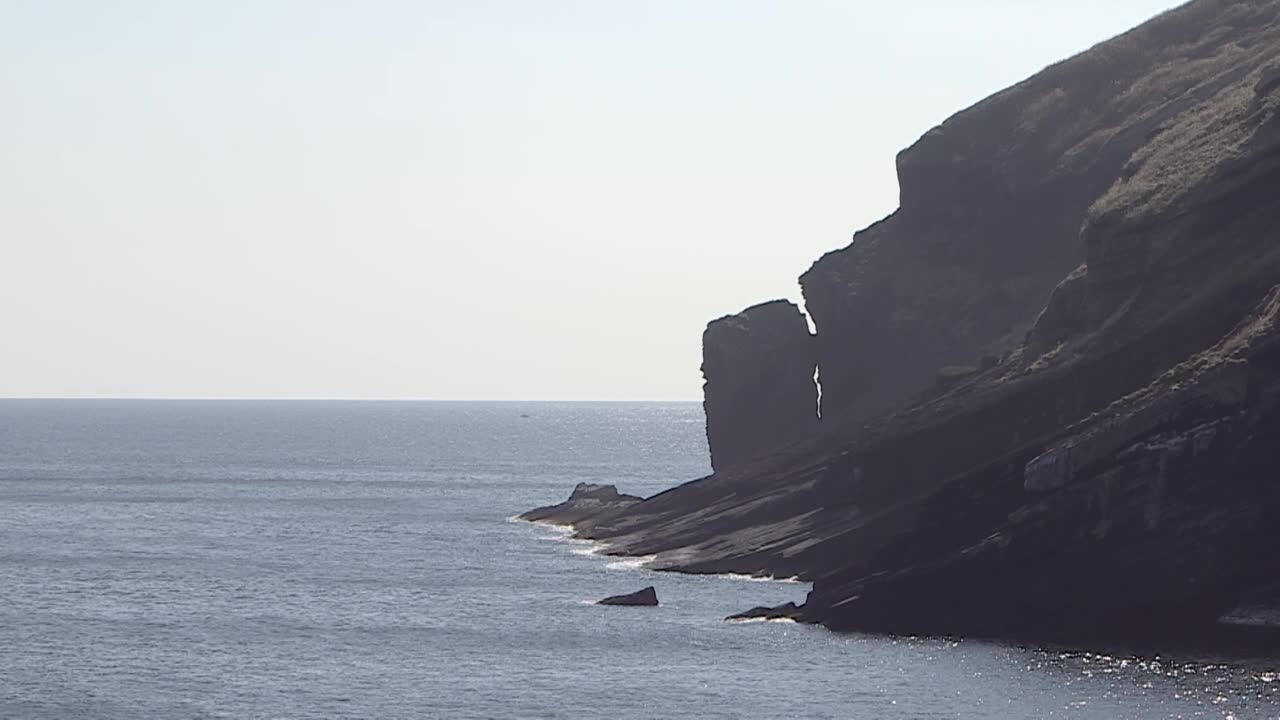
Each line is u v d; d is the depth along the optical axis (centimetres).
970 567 12812
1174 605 12169
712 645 12875
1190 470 12175
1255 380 12175
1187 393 12294
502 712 10694
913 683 11112
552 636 13538
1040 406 14575
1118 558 12319
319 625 14288
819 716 10350
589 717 10519
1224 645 11900
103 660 12588
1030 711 10162
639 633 13550
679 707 10706
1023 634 12650
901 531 14162
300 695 11294
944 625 12975
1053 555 12531
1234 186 14662
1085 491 12425
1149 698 10369
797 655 12306
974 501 13112
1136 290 15012
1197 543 12081
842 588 13812
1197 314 13925
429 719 10538
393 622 14425
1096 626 12388
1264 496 12038
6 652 12875
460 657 12644
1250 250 14362
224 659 12644
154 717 10656
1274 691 10500
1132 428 12406
